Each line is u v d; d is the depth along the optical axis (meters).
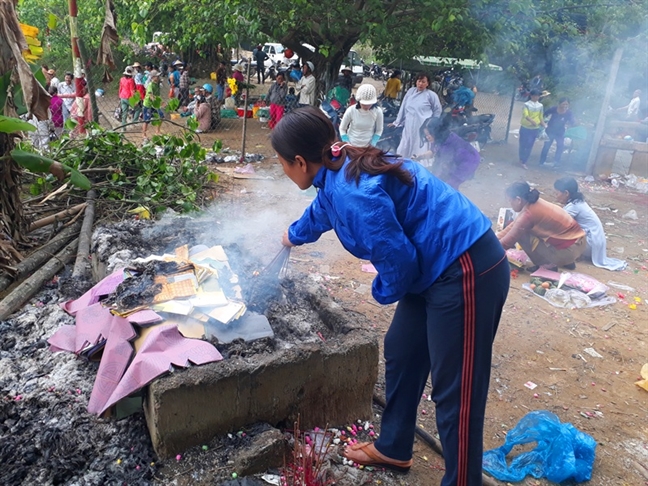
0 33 4.20
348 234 2.16
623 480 2.90
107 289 3.21
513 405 3.46
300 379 2.78
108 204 5.77
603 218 7.59
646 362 4.06
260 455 2.57
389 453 2.69
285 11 9.08
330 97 11.45
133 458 2.53
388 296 2.17
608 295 5.14
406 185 2.09
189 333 2.76
